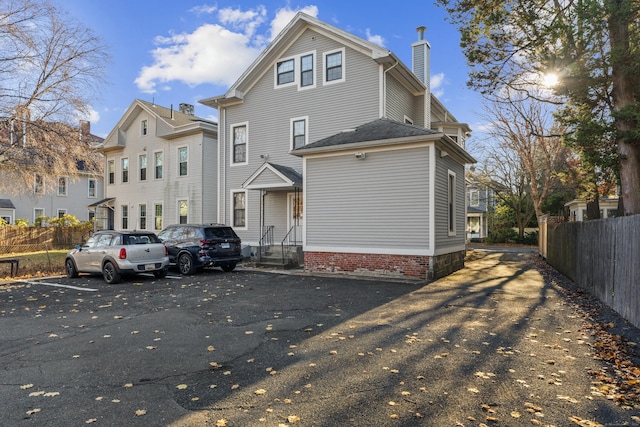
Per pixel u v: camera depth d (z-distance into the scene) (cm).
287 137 1764
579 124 1088
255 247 1803
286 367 476
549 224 1716
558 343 570
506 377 443
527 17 1010
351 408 368
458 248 1484
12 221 3070
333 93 1656
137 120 2444
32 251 2412
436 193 1213
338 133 1530
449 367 474
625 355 512
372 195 1270
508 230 3600
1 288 1087
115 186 2550
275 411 363
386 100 1591
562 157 2469
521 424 340
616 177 1319
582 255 1041
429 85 1925
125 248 1150
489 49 1141
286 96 1773
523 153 2620
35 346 566
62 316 752
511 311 776
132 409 369
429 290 1010
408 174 1215
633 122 976
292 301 877
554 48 1034
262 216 1794
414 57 1953
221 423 341
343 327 659
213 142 2181
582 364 485
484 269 1512
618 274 722
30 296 964
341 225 1323
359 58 1603
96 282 1188
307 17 1669
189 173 2170
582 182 1762
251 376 448
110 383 431
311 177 1384
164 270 1255
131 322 703
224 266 1427
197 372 462
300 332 631
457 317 726
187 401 385
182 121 2397
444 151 1260
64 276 1346
